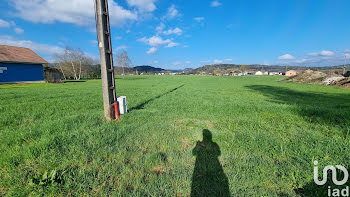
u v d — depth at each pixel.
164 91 15.27
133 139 3.53
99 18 4.75
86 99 9.65
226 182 2.15
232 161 2.65
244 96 12.21
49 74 30.34
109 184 2.09
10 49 25.81
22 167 2.42
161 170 2.46
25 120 5.10
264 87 21.47
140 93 13.38
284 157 2.80
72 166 2.48
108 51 5.02
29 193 1.93
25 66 25.22
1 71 22.55
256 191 1.99
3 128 4.32
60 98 10.02
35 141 3.24
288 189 2.05
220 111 6.45
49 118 5.34
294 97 11.98
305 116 5.45
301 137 3.68
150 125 4.50
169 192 1.97
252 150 3.04
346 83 21.50
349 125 4.44
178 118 5.41
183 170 2.41
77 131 3.78
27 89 16.22
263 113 5.94
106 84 4.91
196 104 8.07
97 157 2.71
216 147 3.19
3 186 2.07
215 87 21.47
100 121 4.85
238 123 4.77
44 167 2.41
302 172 2.32
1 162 2.47
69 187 2.02
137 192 1.92
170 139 3.55
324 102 9.70
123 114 5.78
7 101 8.70
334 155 2.82
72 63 48.81
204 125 4.67
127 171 2.37
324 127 4.32
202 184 2.11
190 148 3.15
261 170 2.38
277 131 4.08
